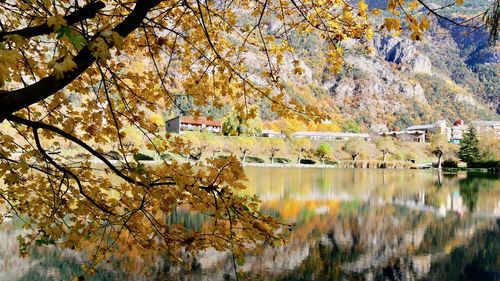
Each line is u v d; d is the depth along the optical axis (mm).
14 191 4367
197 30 4172
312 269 14969
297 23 4094
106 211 3707
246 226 3436
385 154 101125
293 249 17391
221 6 4387
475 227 23250
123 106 4266
